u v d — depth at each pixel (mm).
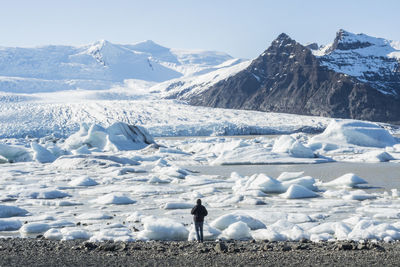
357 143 54188
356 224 12828
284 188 22125
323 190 22797
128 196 21141
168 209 17453
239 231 11992
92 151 53281
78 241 11570
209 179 26797
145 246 10688
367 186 23984
